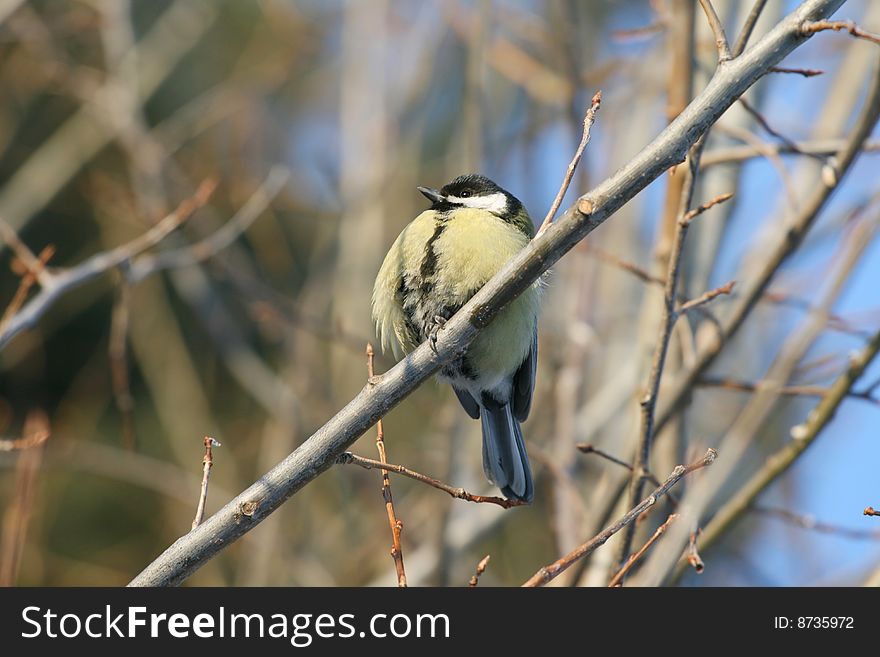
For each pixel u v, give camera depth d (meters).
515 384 8.09
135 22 13.92
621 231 11.34
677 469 5.72
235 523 5.67
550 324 11.27
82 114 13.84
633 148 10.77
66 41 14.64
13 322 7.52
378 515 11.87
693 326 8.55
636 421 8.14
